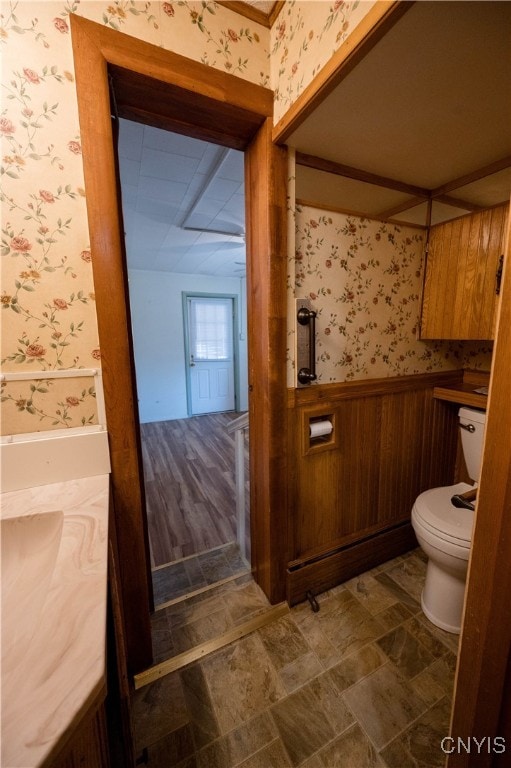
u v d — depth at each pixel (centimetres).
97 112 83
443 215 162
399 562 168
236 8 101
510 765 58
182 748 92
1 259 80
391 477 167
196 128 115
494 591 55
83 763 44
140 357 453
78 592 50
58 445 88
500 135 110
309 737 94
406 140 113
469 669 62
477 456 153
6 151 77
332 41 82
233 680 110
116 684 72
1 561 70
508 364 50
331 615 136
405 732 94
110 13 84
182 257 381
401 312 158
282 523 136
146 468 301
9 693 35
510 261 49
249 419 144
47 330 86
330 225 132
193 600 145
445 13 64
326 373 140
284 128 104
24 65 77
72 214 85
